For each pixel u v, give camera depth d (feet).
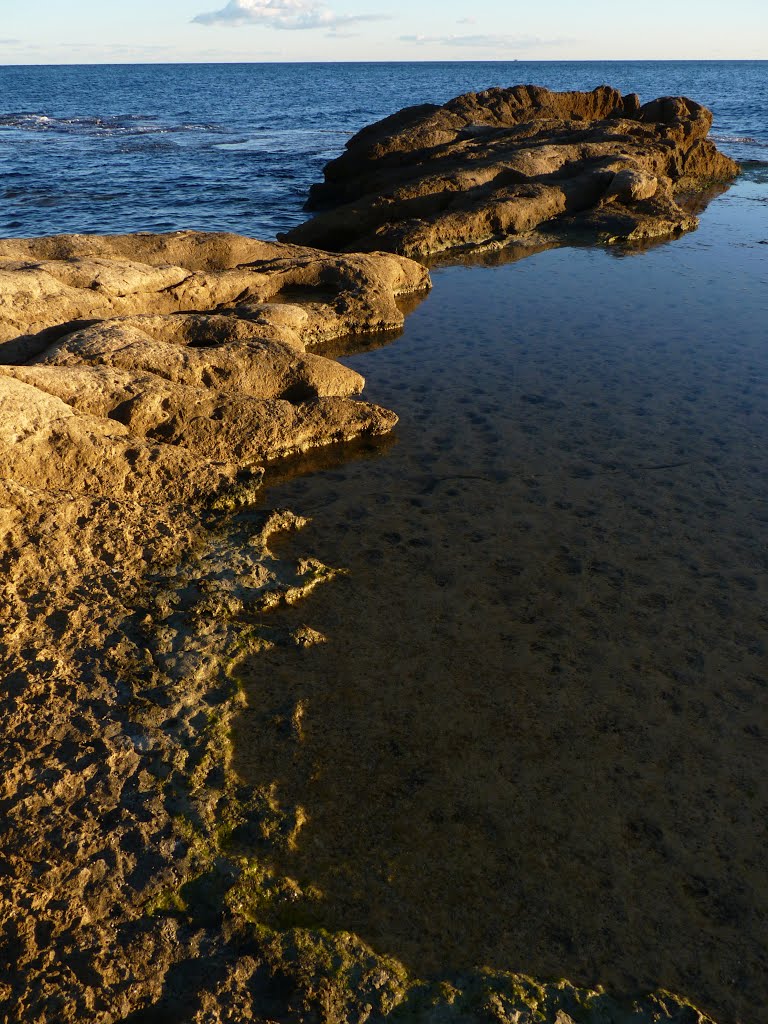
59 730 19.97
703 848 18.88
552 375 46.80
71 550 26.71
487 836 18.83
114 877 16.69
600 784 20.40
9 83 539.29
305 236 83.05
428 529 31.48
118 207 99.81
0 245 55.26
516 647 25.12
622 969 16.19
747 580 28.60
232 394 37.22
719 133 174.50
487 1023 14.71
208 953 15.49
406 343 52.80
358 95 372.99
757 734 22.17
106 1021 14.23
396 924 16.67
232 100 335.67
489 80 597.11
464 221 79.00
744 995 15.94
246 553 28.55
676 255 73.87
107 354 36.91
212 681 22.59
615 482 35.12
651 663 24.64
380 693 22.90
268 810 18.81
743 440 38.81
